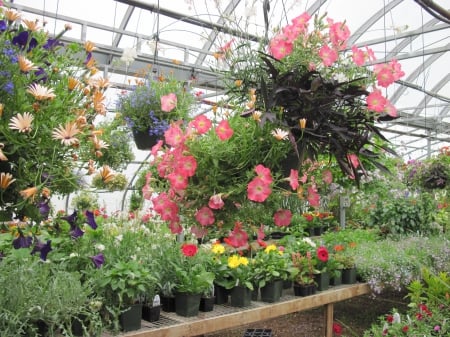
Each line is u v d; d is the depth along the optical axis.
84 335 2.12
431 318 2.81
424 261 4.18
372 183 4.71
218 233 1.60
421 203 5.56
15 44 1.17
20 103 1.10
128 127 2.70
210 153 1.43
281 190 1.51
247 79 1.62
